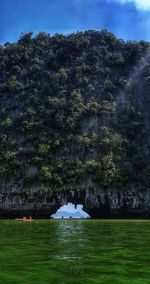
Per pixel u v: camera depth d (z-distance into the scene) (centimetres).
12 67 13338
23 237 3306
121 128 11250
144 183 10062
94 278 1483
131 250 2328
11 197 10088
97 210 10169
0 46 14100
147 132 11419
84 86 12275
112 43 13438
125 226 5303
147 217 10012
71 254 2127
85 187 9956
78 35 13688
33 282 1403
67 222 6925
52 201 10006
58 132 10944
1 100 12450
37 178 10019
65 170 10150
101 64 12950
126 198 9944
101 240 2995
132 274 1561
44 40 14000
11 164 10331
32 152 10500
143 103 12131
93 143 10706
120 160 10338
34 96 12019
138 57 13000
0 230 4369
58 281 1427
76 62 12912
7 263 1800
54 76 12469
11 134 11256
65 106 11456
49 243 2739
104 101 11794
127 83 12394
